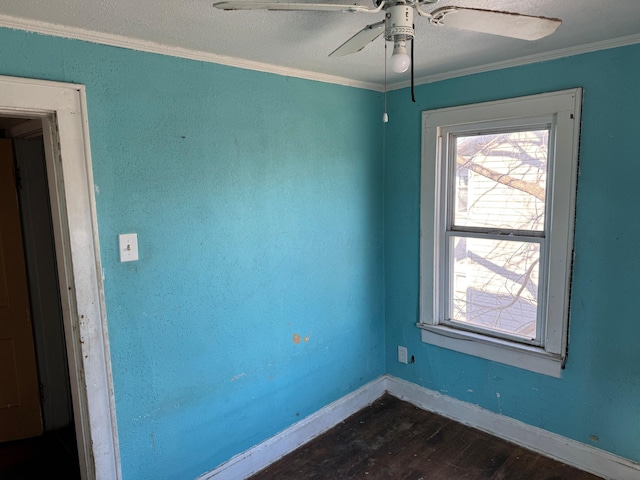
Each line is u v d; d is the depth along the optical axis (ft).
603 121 7.19
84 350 6.14
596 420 7.88
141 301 6.63
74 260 5.94
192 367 7.32
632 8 5.53
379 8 4.27
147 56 6.36
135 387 6.70
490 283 9.05
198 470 7.57
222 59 7.13
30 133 8.14
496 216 8.82
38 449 9.05
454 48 7.14
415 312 10.20
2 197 8.78
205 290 7.36
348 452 8.77
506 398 8.97
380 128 10.05
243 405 8.11
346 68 8.14
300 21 5.55
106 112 6.05
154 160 6.56
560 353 8.07
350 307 9.96
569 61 7.40
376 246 10.41
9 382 9.11
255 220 7.92
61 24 5.49
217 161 7.29
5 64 5.27
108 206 6.18
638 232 7.08
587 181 7.47
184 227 6.99
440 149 9.30
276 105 8.01
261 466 8.40
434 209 9.45
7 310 8.98
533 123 8.04
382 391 10.94
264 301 8.24
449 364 9.77
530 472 8.04
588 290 7.67
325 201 9.09
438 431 9.39
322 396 9.55
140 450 6.85
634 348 7.33
